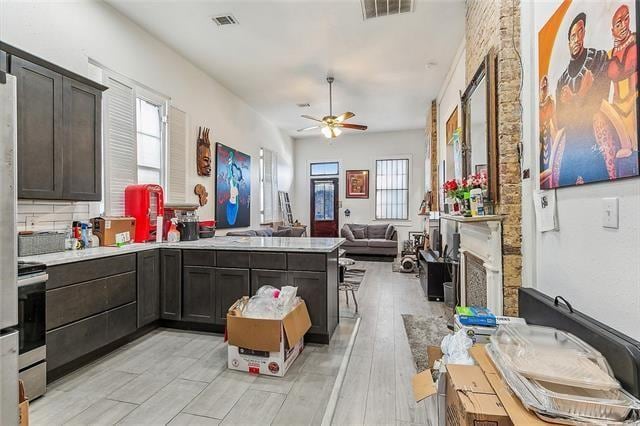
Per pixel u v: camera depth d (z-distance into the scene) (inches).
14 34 96.7
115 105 132.6
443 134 226.1
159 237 133.2
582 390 42.1
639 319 44.4
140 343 113.3
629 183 46.1
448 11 136.2
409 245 300.8
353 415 74.5
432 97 243.0
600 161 51.4
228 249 119.6
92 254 97.2
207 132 196.4
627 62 44.6
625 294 47.1
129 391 82.6
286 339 92.6
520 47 87.0
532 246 80.0
